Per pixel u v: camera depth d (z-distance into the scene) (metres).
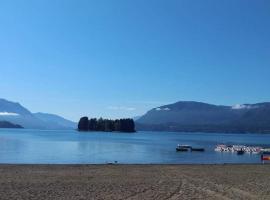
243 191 23.61
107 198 20.64
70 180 26.31
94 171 31.39
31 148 82.75
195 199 20.91
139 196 21.34
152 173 30.91
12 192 21.59
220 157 72.69
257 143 157.38
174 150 89.94
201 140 175.75
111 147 95.25
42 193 21.55
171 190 23.41
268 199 21.23
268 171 33.91
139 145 109.25
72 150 80.00
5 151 72.19
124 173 30.55
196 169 34.31
